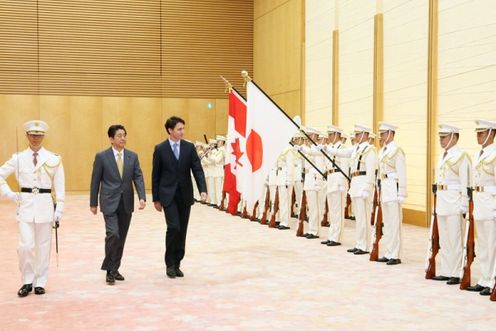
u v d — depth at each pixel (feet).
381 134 30.09
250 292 23.67
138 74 74.54
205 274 27.14
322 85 59.21
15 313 20.68
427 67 43.06
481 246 23.77
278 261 30.25
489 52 37.50
